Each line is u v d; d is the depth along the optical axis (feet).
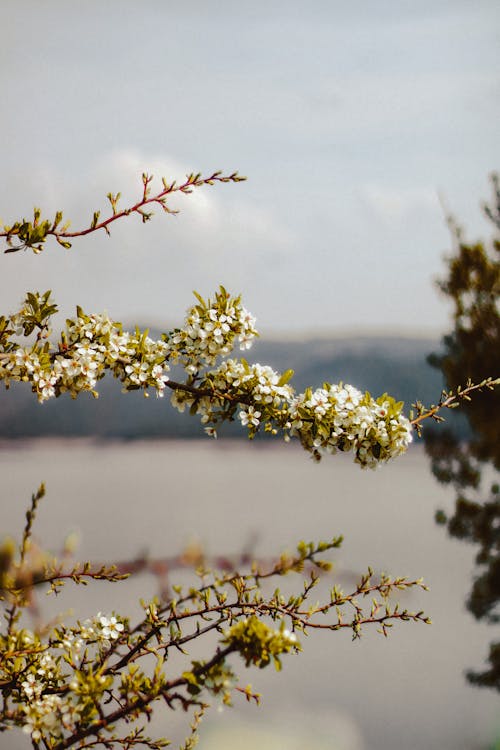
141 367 7.89
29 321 7.57
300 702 34.06
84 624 7.09
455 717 32.35
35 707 6.32
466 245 24.34
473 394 23.61
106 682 6.20
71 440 311.27
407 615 6.79
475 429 23.72
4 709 6.47
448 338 24.45
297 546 5.73
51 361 7.88
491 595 23.70
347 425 8.09
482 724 31.42
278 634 5.67
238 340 8.18
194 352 8.17
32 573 5.83
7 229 6.98
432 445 23.85
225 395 8.09
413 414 8.43
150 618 6.77
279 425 8.19
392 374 297.94
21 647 6.42
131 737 6.55
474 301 24.11
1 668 6.53
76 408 326.65
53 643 6.89
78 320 7.82
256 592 6.65
